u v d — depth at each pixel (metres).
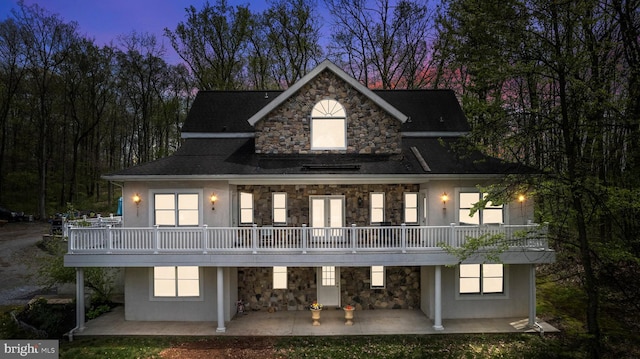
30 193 38.31
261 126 15.99
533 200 14.55
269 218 15.36
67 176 40.19
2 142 36.28
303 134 15.98
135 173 13.87
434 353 11.99
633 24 14.05
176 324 14.15
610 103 10.70
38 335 13.16
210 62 29.39
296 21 28.56
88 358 11.63
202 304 14.52
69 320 14.35
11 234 27.84
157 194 14.39
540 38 11.34
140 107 38.50
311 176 13.80
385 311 15.23
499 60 11.91
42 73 35.81
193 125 17.66
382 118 16.06
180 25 28.86
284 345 12.51
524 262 13.47
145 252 13.20
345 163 15.01
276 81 30.31
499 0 11.24
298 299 15.47
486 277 14.78
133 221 14.34
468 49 13.19
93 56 36.69
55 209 37.00
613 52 15.20
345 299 15.47
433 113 18.23
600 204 11.26
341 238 14.55
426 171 14.12
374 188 15.45
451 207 14.49
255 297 15.47
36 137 38.62
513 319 14.45
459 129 17.39
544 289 17.16
